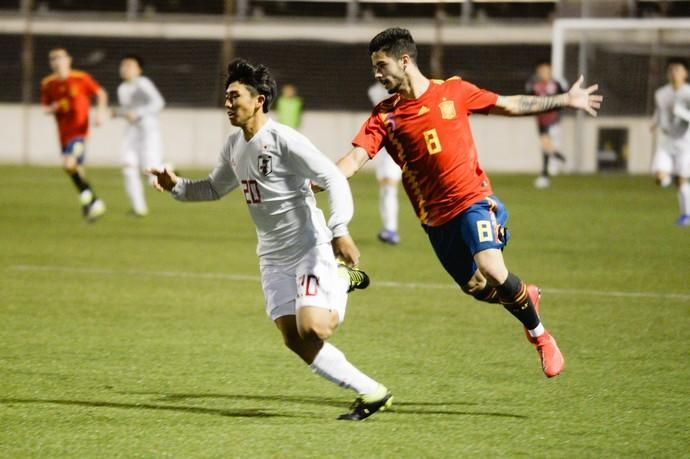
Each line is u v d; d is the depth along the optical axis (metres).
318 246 15.91
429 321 25.53
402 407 17.27
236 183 16.73
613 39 80.81
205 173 74.81
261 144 15.50
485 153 84.25
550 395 18.17
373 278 32.59
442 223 18.30
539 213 53.88
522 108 18.22
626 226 48.28
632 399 17.89
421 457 14.34
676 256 38.19
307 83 90.69
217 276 32.53
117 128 86.88
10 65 91.75
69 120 45.84
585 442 15.20
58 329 23.92
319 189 16.78
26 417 16.39
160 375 19.55
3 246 38.78
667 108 47.72
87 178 72.00
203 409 17.02
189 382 19.00
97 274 32.56
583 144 82.19
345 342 22.97
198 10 95.69
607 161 82.06
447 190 18.08
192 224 47.81
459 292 30.03
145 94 48.78
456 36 87.00
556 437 15.45
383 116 18.06
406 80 17.84
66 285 30.39
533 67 88.69
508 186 70.38
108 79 91.31
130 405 17.23
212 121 85.19
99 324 24.61
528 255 38.31
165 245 39.97
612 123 81.56
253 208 16.03
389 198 41.28
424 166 18.11
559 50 79.50
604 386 18.89
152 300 28.11
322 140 85.94
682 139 47.97
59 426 15.84
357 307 27.52
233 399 17.75
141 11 95.94
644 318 26.11
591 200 61.16
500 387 18.78
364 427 15.93
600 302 28.50
